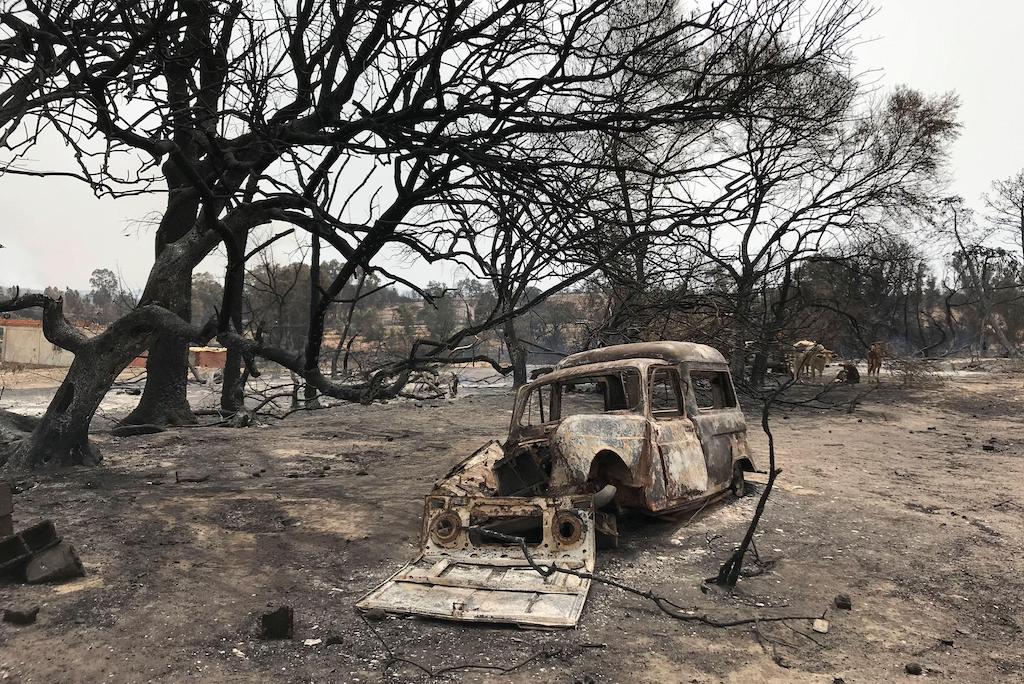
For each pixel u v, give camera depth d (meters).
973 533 6.92
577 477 6.10
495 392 27.73
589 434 6.30
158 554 6.20
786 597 5.15
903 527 7.16
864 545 6.52
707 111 7.25
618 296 9.73
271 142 6.47
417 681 3.72
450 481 6.07
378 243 6.63
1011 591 5.26
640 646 4.21
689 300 10.66
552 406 8.23
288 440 14.25
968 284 56.28
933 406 20.75
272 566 5.96
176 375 16.94
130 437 14.42
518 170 7.23
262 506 8.14
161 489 9.05
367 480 9.88
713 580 5.44
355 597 5.19
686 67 7.30
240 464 11.28
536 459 6.94
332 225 6.39
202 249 10.68
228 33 6.81
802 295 20.12
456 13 6.71
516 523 5.98
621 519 7.25
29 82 6.55
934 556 6.17
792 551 6.33
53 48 6.05
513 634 4.39
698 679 3.75
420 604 4.76
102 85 5.76
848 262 28.19
